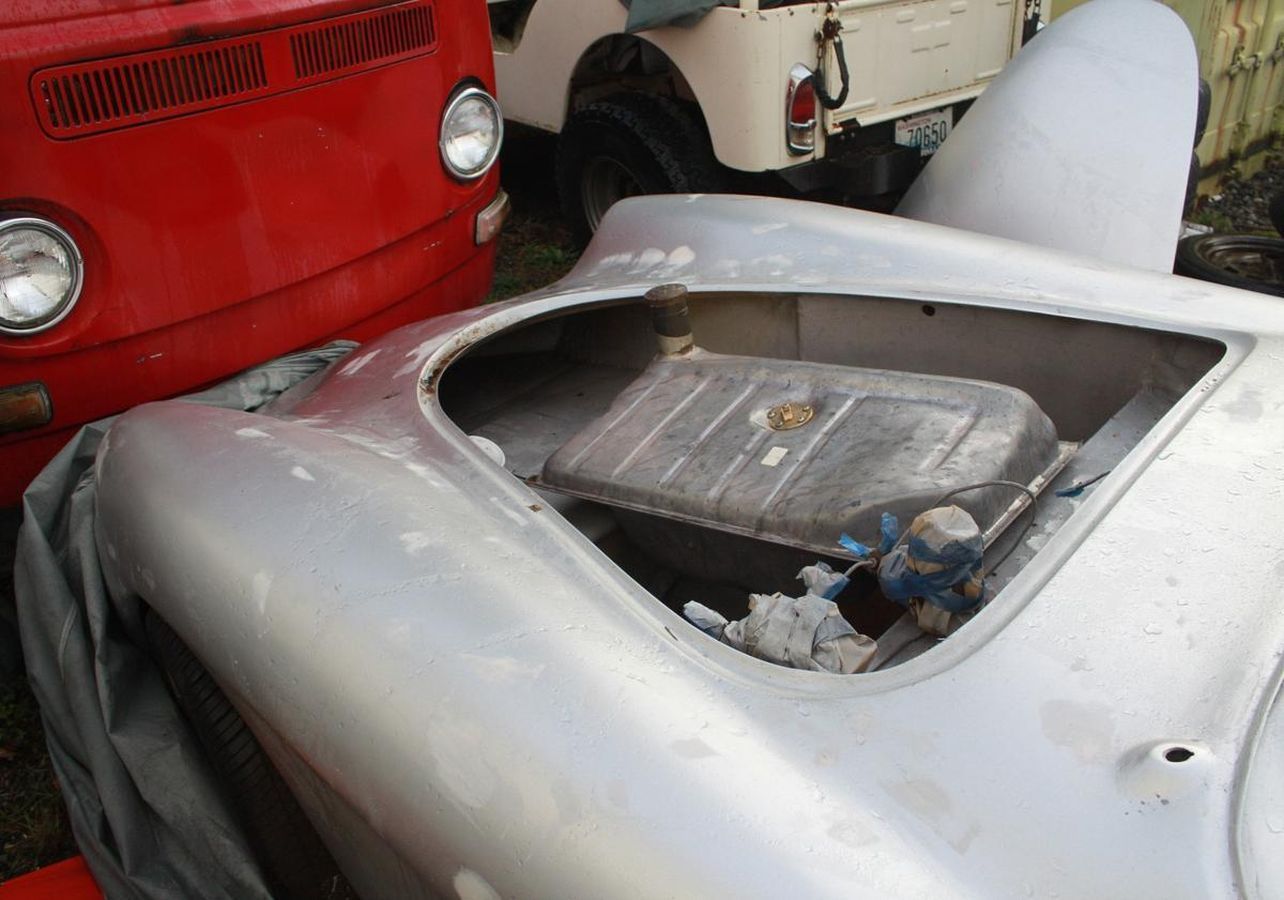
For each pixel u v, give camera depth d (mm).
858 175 3980
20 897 1938
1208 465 1433
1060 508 1630
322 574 1444
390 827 1278
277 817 1935
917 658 1231
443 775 1225
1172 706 1109
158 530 1651
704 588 1996
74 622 1942
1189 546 1300
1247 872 956
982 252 2199
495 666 1267
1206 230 4398
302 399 2193
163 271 2311
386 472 1620
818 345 2307
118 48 2150
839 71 3840
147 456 1800
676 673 1239
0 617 2494
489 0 4605
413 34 2646
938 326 2145
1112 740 1086
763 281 2277
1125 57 2803
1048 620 1226
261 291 2473
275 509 1569
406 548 1443
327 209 2549
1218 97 5141
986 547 1499
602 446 1855
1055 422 2088
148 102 2211
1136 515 1359
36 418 2244
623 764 1146
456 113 2805
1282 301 1936
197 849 1865
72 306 2207
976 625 1252
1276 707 1093
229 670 1495
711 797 1098
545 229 5023
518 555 1420
